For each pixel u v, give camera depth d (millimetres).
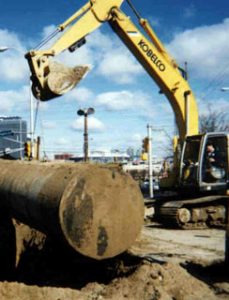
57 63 12320
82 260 8594
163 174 20031
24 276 8992
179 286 7316
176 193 17984
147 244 12797
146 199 18453
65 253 8883
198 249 12188
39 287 7363
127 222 7109
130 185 7164
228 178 16797
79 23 14594
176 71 16953
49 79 12109
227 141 16750
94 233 6812
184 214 16781
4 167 8875
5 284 7258
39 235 9508
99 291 7273
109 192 6949
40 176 7383
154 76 16844
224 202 17281
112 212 6969
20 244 9461
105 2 15406
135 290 7070
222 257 10758
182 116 17047
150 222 18203
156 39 16922
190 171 16969
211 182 16844
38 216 7055
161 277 7348
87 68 12406
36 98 12672
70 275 8531
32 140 24016
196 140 16859
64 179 6770
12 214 8352
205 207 17156
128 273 7766
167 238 14320
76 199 6672
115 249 7008
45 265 9070
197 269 9039
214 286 7738
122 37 16375
